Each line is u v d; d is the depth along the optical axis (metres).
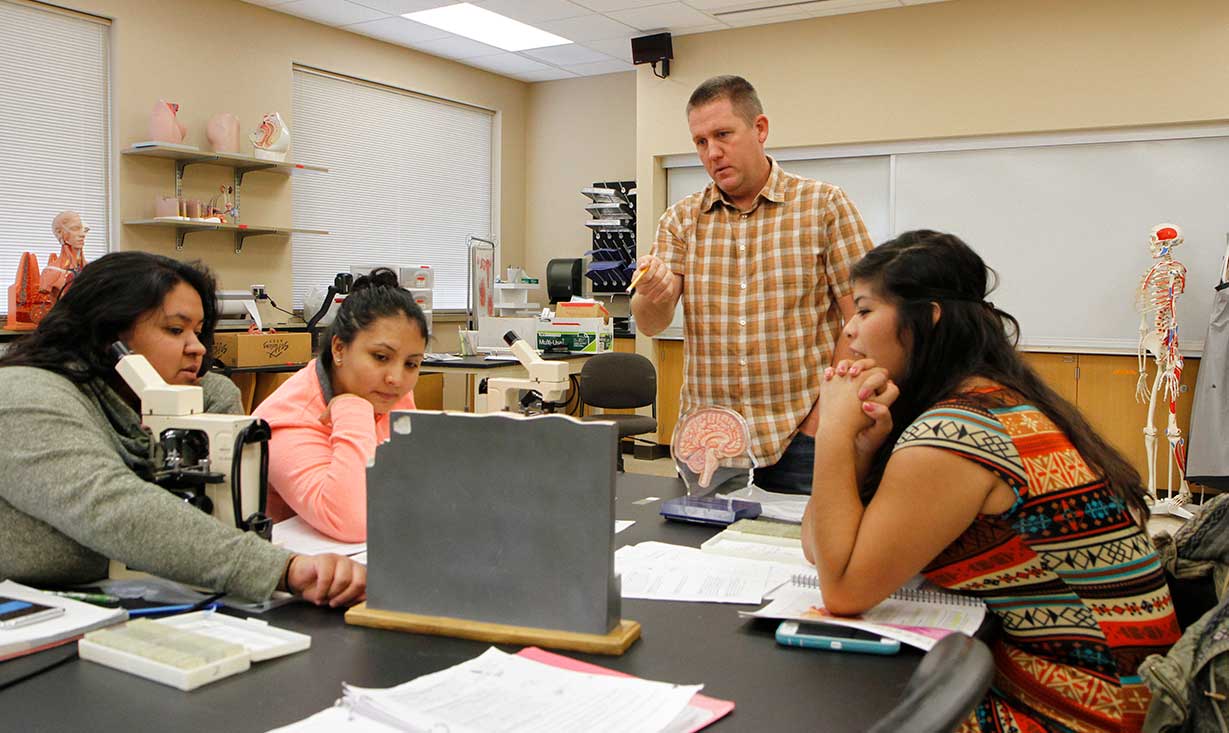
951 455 1.08
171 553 1.12
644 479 2.21
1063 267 5.50
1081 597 1.11
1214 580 1.27
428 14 6.07
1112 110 5.22
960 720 0.61
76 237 4.68
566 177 7.96
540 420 1.04
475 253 6.63
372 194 6.91
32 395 1.19
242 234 5.84
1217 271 5.15
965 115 5.58
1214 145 5.11
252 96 5.85
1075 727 1.10
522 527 1.05
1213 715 0.96
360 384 1.67
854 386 1.21
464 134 7.65
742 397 2.37
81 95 5.12
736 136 2.24
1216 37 4.95
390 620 1.09
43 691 0.89
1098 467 1.13
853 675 0.96
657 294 2.14
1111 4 5.18
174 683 0.90
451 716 0.78
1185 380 5.23
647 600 1.22
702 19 6.00
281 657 0.99
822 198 2.29
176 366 1.40
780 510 1.72
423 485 1.09
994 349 1.21
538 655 0.98
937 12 5.61
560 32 6.36
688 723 0.82
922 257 1.22
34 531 1.20
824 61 5.95
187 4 5.46
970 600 1.18
